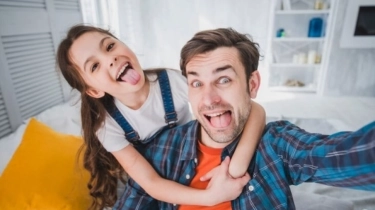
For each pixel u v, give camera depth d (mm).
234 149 666
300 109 2463
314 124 1612
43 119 1300
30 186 795
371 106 2504
